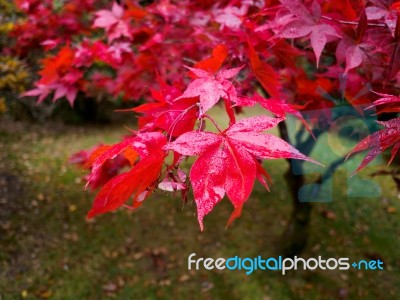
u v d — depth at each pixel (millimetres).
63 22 2246
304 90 1388
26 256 3977
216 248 4129
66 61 1940
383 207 4824
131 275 3775
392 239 4352
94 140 7051
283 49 1264
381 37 1028
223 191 540
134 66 1894
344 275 3748
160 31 1917
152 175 608
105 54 1861
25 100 7148
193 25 1853
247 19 1348
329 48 1384
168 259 3992
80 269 3844
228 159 554
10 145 6414
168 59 1823
